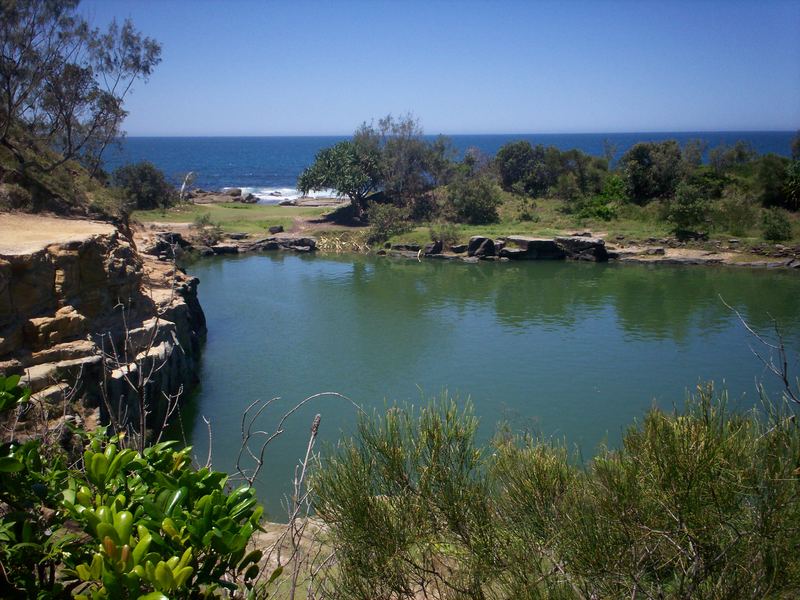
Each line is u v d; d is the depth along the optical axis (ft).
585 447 59.98
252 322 111.86
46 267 53.42
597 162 244.83
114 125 116.06
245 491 11.36
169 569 9.09
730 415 15.80
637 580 13.76
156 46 109.91
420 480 15.94
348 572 15.11
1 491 10.85
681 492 13.66
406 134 236.02
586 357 91.71
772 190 191.21
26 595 10.62
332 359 90.48
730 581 13.05
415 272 162.40
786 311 116.78
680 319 112.57
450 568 15.88
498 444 19.26
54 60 101.04
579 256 174.09
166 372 63.67
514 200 232.94
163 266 96.43
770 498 13.30
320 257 185.26
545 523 15.94
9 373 45.75
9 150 96.37
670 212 185.26
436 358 91.25
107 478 11.09
